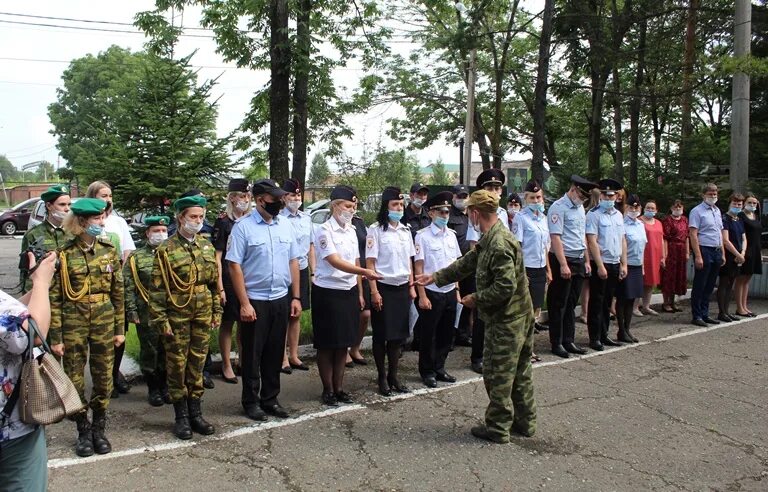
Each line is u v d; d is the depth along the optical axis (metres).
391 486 3.89
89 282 4.26
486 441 4.64
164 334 4.54
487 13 17.41
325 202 22.83
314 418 5.09
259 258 4.97
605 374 6.47
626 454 4.45
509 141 27.19
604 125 24.36
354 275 5.38
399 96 24.36
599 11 16.34
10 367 2.45
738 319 9.44
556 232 7.09
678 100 15.28
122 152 8.46
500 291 4.44
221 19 13.02
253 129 14.62
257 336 5.01
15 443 2.46
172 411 5.26
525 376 4.75
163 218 5.45
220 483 3.89
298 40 11.45
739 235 9.31
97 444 4.31
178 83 9.05
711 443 4.68
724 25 16.19
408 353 7.38
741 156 12.39
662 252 9.66
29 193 51.22
